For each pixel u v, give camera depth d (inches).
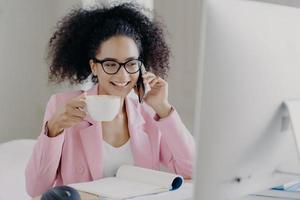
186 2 100.4
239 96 33.2
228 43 32.2
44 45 96.8
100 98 51.8
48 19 96.7
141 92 59.4
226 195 34.9
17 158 72.5
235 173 35.0
